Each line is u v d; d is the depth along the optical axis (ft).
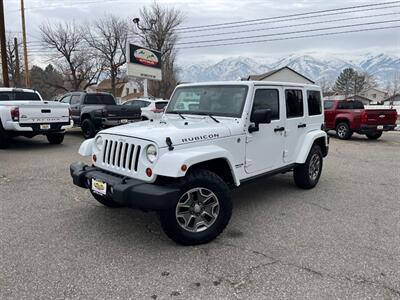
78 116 41.83
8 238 12.84
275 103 16.51
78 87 170.81
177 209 11.89
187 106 16.63
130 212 15.58
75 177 13.69
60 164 26.12
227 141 13.70
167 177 12.02
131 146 12.34
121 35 160.35
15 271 10.53
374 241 12.90
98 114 38.81
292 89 17.80
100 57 166.30
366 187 20.68
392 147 38.45
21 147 34.60
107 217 14.98
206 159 12.09
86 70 168.45
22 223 14.30
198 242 12.36
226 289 9.75
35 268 10.72
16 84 130.72
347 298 9.36
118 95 242.17
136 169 12.12
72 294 9.45
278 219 15.11
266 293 9.56
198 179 12.01
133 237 13.01
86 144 14.35
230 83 15.49
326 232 13.73
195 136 12.55
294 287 9.85
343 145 40.06
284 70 197.98
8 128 31.71
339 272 10.66
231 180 13.94
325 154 21.03
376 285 9.98
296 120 18.06
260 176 15.69
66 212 15.60
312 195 18.80
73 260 11.25
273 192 19.30
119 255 11.61
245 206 16.84
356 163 28.53
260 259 11.45
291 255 11.74
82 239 12.81
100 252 11.81
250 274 10.52
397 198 18.44
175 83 153.28
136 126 14.08
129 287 9.79
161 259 11.37
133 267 10.85
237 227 14.16
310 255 11.75
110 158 13.12
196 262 11.21
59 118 34.04
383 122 43.62
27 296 9.34
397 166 27.30
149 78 75.46
